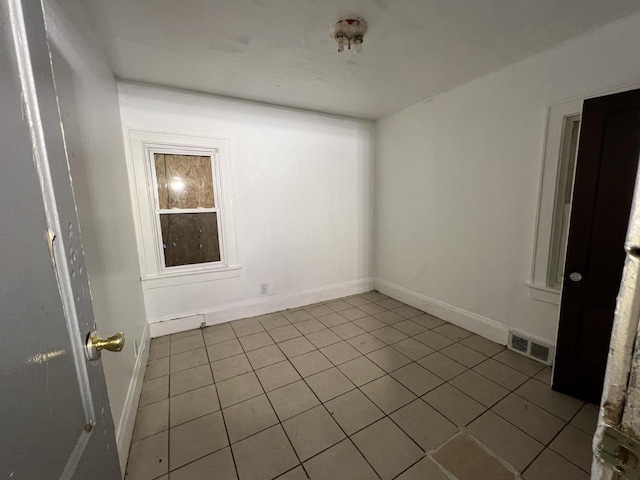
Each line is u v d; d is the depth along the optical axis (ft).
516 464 4.27
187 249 8.91
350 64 6.83
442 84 8.09
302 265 10.79
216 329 8.98
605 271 5.16
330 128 10.67
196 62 6.62
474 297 8.37
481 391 5.89
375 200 12.01
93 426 1.97
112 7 4.69
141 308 7.58
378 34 5.61
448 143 8.65
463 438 4.75
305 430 4.97
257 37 5.67
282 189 10.02
